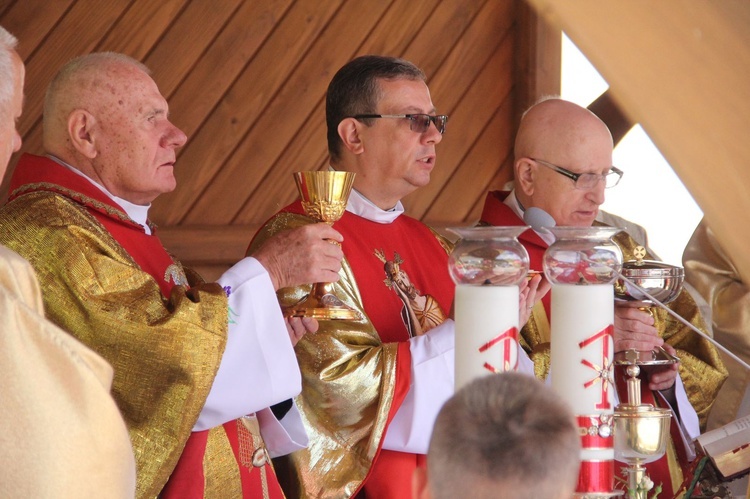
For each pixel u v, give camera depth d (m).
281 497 4.52
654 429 3.59
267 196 8.09
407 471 4.82
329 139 5.52
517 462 1.94
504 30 8.95
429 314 5.29
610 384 3.37
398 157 5.32
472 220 8.93
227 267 7.80
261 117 8.04
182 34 7.74
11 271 3.01
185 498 4.06
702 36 2.62
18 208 4.07
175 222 7.75
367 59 5.42
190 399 3.84
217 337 3.91
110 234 4.25
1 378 2.77
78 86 4.36
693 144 2.66
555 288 3.42
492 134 8.98
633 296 4.54
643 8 2.59
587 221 5.84
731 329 7.82
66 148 4.38
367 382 4.67
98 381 2.88
